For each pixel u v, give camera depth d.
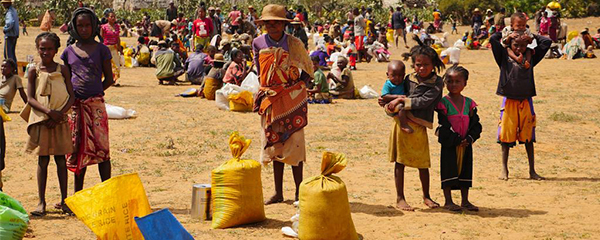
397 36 34.03
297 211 6.56
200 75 19.19
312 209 5.53
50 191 7.78
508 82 8.24
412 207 6.92
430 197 7.43
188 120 13.07
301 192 5.63
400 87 6.73
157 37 32.38
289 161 7.00
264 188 7.91
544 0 48.56
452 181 6.72
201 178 8.54
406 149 6.72
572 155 10.09
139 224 4.79
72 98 6.57
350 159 9.72
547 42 8.29
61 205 6.86
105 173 6.92
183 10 52.41
